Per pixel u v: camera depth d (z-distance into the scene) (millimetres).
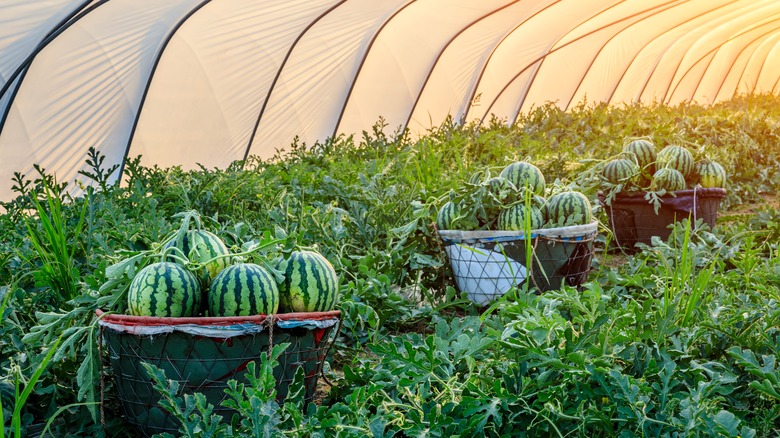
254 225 7277
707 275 4348
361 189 7711
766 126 13484
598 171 8492
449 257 6195
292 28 13203
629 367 3980
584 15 17016
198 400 3285
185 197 7770
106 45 11344
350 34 14406
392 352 3619
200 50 12656
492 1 14352
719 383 3447
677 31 21469
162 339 3594
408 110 17281
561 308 4789
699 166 8406
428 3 14305
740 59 28234
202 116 13477
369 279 5500
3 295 4590
